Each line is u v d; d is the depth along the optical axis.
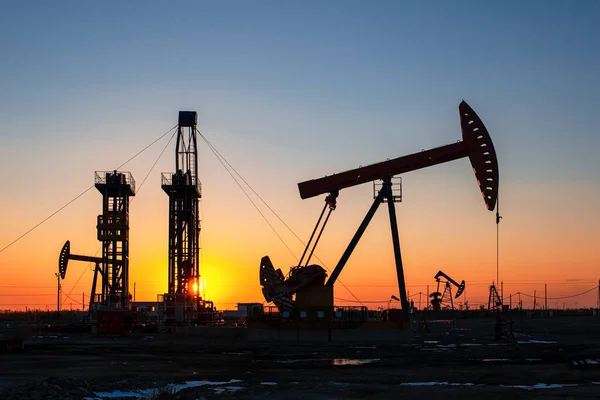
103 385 28.36
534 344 56.91
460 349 51.03
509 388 29.39
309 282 59.81
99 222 87.62
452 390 28.91
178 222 84.38
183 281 83.62
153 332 75.31
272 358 43.66
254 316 60.69
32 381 29.17
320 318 59.25
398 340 58.59
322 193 62.16
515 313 156.88
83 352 48.09
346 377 33.31
